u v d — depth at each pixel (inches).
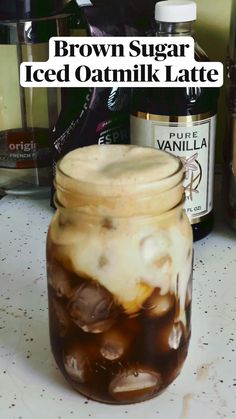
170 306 12.5
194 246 18.7
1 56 22.0
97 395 12.9
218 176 22.7
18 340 14.8
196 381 13.6
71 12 20.5
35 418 12.7
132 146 13.2
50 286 12.8
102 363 12.6
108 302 12.1
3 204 21.4
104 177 11.7
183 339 13.1
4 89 22.5
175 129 17.5
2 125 23.0
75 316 12.4
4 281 17.1
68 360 12.8
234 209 18.9
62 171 12.0
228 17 21.4
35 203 21.5
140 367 12.6
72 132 19.7
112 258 11.9
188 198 18.3
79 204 11.7
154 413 12.8
